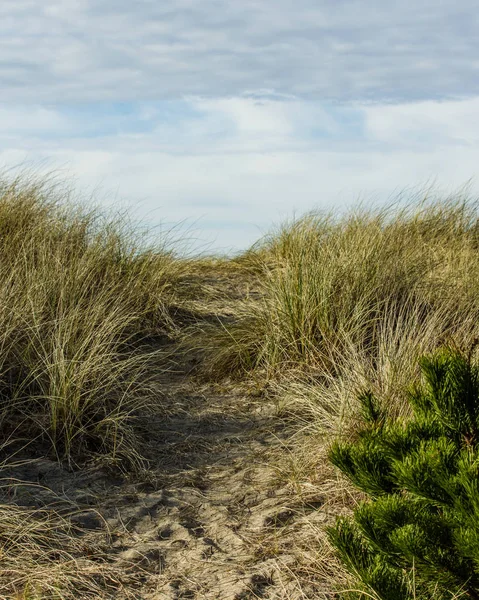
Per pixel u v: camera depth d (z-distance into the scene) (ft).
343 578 10.19
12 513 11.87
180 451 15.64
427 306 20.65
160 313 23.72
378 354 17.65
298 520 12.25
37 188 26.05
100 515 12.58
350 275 21.21
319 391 17.10
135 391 18.11
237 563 11.16
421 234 29.76
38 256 21.31
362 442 9.50
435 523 7.97
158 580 10.77
